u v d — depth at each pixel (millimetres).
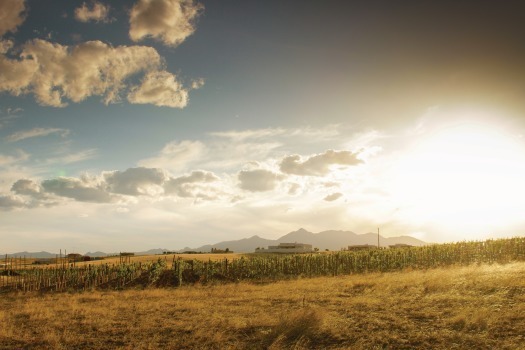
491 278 23547
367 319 17234
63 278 46531
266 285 38219
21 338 16703
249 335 16016
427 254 56656
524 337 13289
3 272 55406
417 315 17391
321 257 58125
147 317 20344
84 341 16078
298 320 16047
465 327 14930
